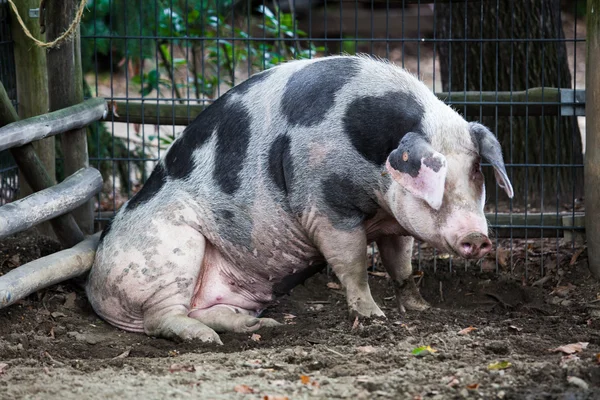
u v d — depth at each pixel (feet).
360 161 23.45
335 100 23.77
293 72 24.97
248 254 25.49
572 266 29.58
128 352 22.82
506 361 19.85
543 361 20.11
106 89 53.93
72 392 18.53
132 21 40.29
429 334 22.72
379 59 25.21
